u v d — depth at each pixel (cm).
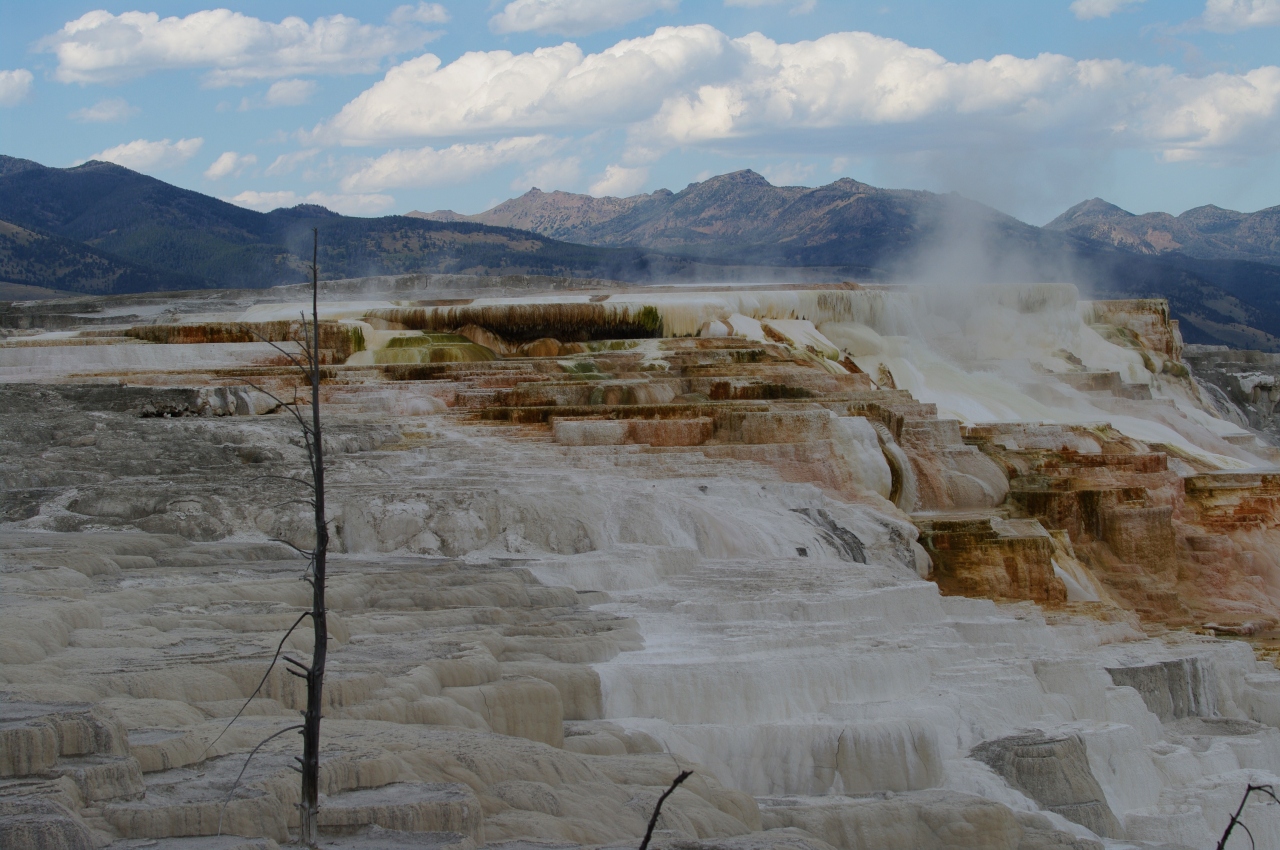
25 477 3656
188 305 9125
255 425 4347
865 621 3103
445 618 2770
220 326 6394
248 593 2750
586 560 3375
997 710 2814
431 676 2312
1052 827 2470
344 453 4259
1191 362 9962
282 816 1653
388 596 2919
